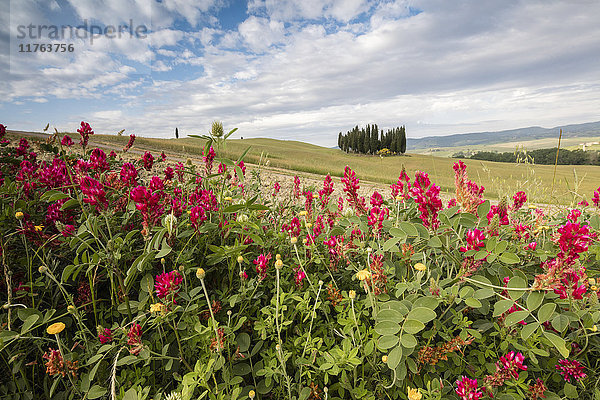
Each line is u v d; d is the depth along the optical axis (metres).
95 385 1.47
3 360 1.75
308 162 51.56
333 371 1.52
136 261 1.65
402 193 2.66
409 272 2.09
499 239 2.20
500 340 1.89
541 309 1.41
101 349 1.46
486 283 1.69
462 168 2.33
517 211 2.86
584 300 1.51
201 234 2.38
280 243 2.68
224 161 2.47
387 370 1.67
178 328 1.70
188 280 2.20
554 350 1.69
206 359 1.63
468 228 2.07
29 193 2.81
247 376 1.95
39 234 2.17
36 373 1.83
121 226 2.42
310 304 2.03
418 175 2.19
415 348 1.69
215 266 2.37
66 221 2.47
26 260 2.16
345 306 1.97
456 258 1.97
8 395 1.60
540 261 2.10
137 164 3.54
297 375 1.74
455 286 1.64
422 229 1.92
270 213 3.46
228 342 1.70
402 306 1.53
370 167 52.75
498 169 39.34
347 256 2.49
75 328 2.00
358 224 2.55
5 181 2.70
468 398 1.45
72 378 1.50
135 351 1.48
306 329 2.02
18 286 1.89
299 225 2.72
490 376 1.55
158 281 1.60
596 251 2.23
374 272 1.83
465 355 1.85
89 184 2.03
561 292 1.47
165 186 2.84
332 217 3.05
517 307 1.70
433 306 1.42
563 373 1.67
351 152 101.00
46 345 1.86
